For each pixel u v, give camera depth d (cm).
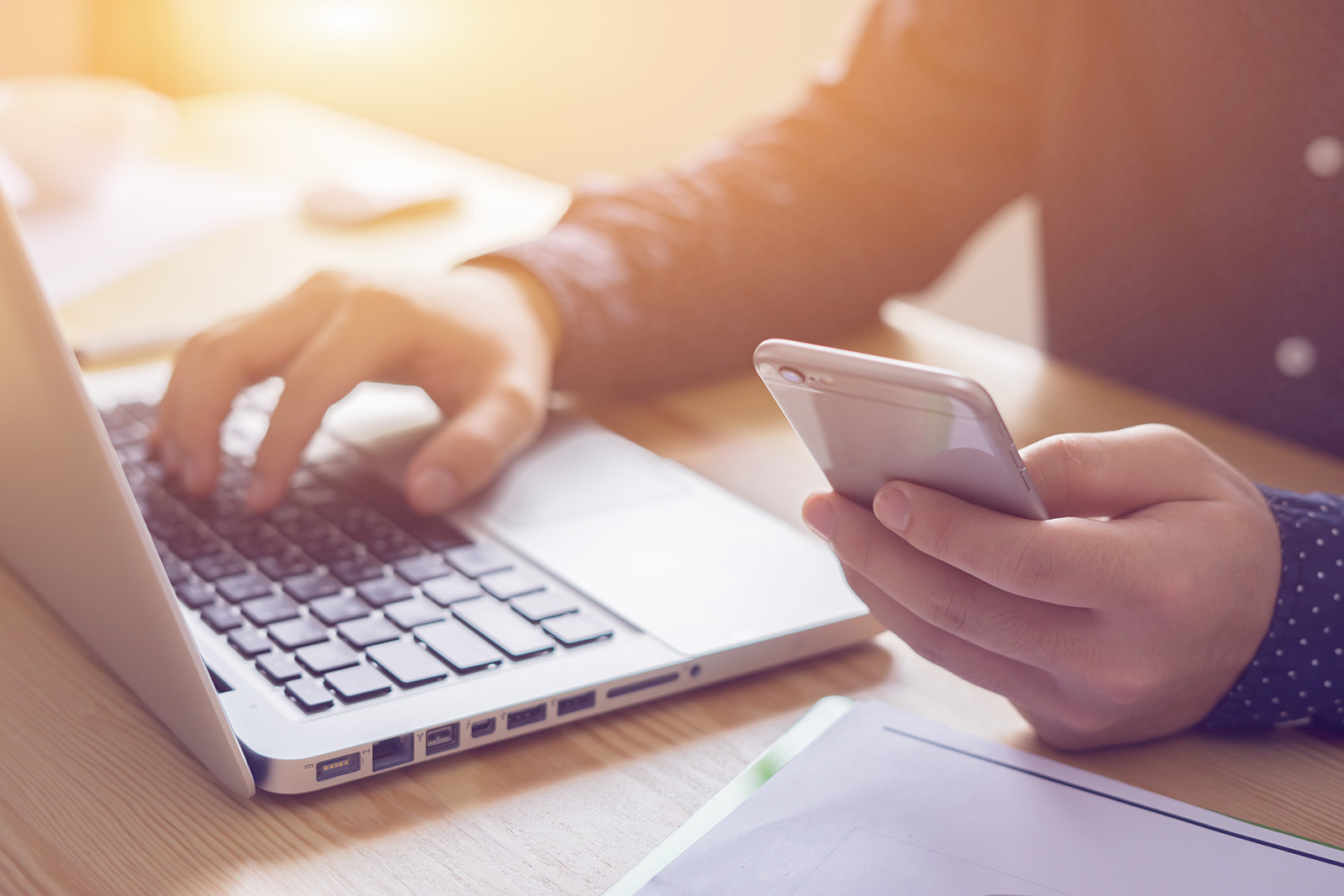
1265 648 43
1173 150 93
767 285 83
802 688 48
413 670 43
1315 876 36
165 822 38
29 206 104
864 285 88
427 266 96
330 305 63
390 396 74
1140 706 41
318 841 37
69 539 40
